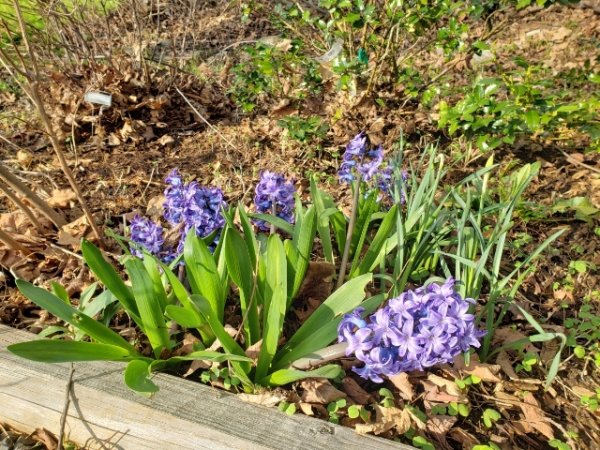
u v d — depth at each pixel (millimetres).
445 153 863
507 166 790
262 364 472
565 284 640
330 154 876
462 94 989
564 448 456
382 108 946
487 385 517
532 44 1194
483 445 446
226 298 562
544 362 547
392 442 424
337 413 465
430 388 496
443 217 572
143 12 1302
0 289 612
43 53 1019
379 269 606
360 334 370
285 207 572
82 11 1035
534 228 728
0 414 489
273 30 1363
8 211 750
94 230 640
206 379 486
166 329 486
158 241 517
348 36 948
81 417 458
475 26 1229
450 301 372
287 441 418
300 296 595
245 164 869
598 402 501
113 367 481
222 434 422
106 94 856
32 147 903
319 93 1012
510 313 600
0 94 1032
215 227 531
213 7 1471
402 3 813
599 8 1279
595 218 729
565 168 835
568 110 733
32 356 408
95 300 522
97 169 851
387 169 608
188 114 998
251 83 966
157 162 875
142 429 442
